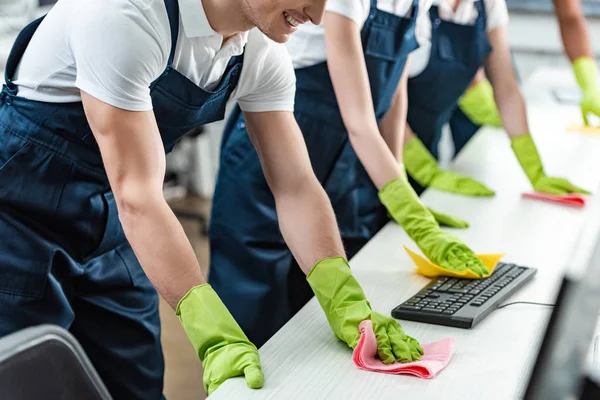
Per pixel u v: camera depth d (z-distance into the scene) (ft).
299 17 4.70
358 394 4.62
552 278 6.27
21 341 3.70
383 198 6.72
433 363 4.83
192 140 15.20
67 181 5.87
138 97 4.79
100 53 4.70
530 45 15.26
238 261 8.18
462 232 7.28
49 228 5.99
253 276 8.13
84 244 6.16
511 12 15.17
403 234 7.21
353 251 8.68
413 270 6.43
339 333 5.26
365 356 4.93
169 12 4.98
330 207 5.82
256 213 8.00
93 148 5.81
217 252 8.31
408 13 7.77
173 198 16.22
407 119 9.52
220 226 8.23
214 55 5.41
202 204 15.92
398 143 8.30
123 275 6.57
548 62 15.28
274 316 8.19
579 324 2.46
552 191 8.21
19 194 5.81
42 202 5.85
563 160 9.25
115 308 6.55
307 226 5.69
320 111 7.91
